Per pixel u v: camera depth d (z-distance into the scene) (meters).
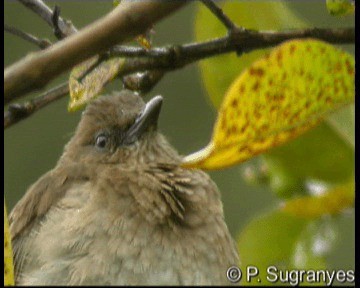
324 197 2.59
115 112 2.68
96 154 2.67
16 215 2.66
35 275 2.63
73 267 2.62
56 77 1.74
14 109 2.56
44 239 2.64
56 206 2.65
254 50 2.57
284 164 2.60
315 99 2.41
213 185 2.66
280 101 2.34
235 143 2.26
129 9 1.72
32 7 2.57
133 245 2.62
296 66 2.37
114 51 2.54
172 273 2.63
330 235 2.59
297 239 2.59
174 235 2.63
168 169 2.66
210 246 2.64
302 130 2.41
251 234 2.59
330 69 2.44
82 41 1.71
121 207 2.63
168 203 2.64
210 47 2.56
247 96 2.29
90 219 2.63
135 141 2.67
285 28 2.58
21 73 1.69
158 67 2.56
